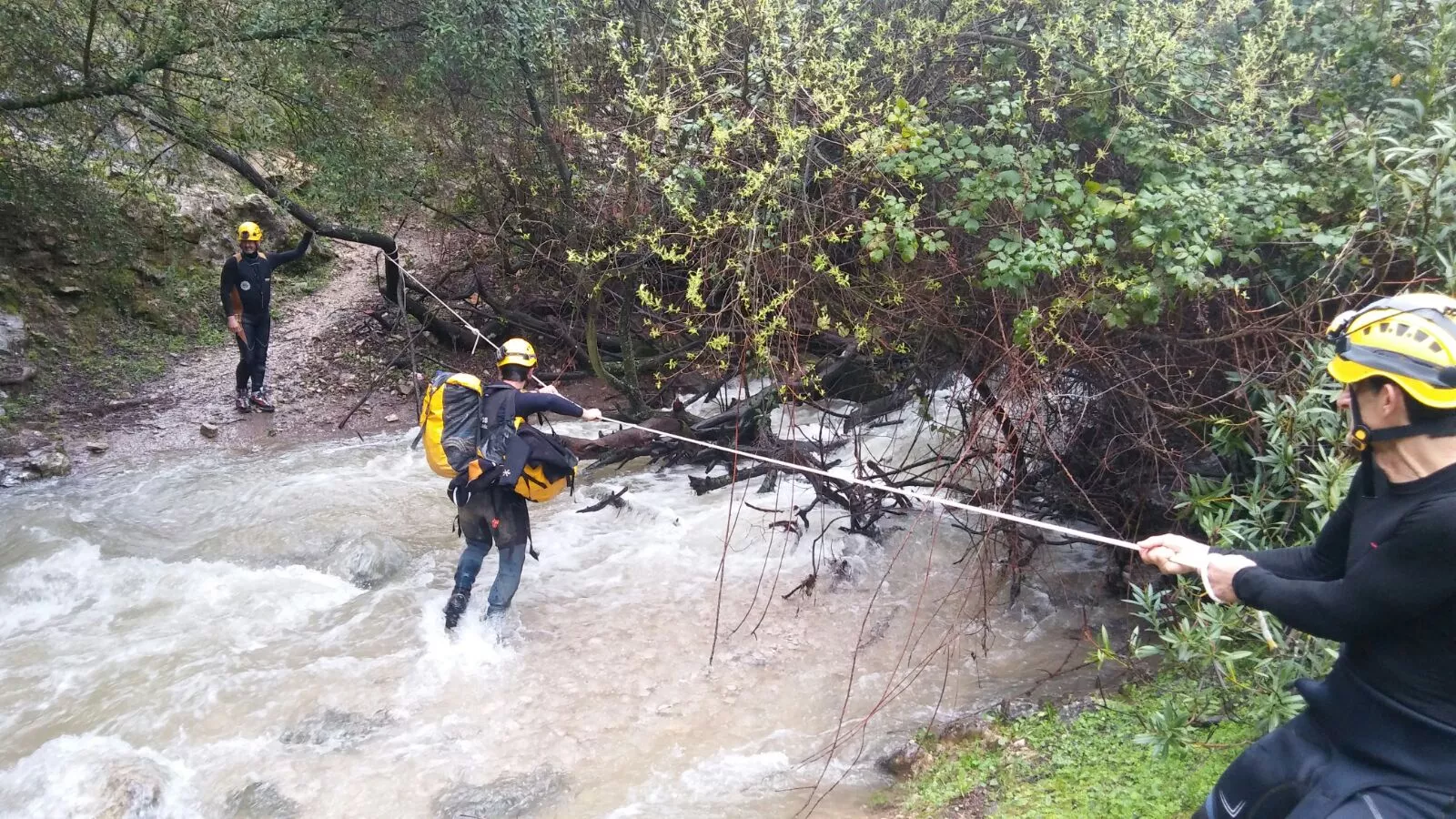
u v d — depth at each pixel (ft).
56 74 21.27
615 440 22.20
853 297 16.84
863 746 12.66
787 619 16.37
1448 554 5.40
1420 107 12.48
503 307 30.81
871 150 15.19
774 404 20.66
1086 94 14.94
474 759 12.75
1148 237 12.69
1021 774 11.16
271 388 29.48
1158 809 9.82
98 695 14.39
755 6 17.88
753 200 16.60
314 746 13.14
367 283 36.29
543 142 25.38
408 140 27.12
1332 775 6.10
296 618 16.85
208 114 24.06
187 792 12.23
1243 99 14.53
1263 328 12.66
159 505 22.00
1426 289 11.66
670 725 13.46
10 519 20.74
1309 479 10.16
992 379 16.05
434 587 18.01
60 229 27.76
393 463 24.81
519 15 22.20
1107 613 15.65
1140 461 14.69
